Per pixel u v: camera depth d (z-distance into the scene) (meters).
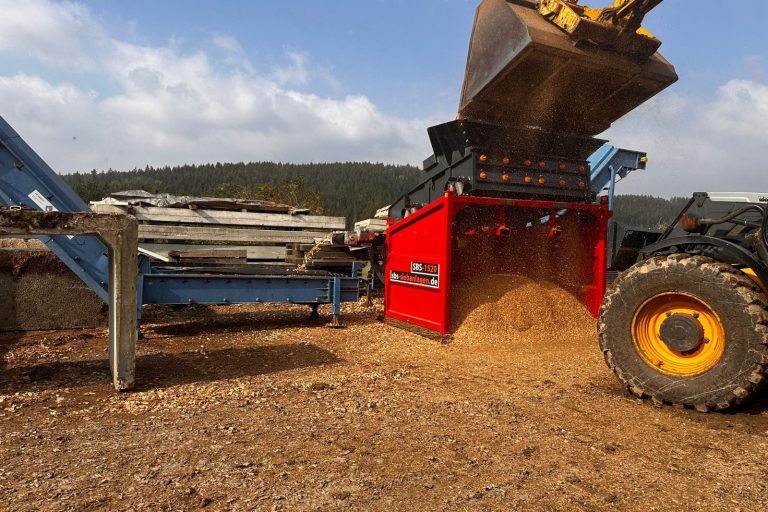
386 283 7.15
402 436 2.82
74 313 6.45
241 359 4.84
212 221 11.36
